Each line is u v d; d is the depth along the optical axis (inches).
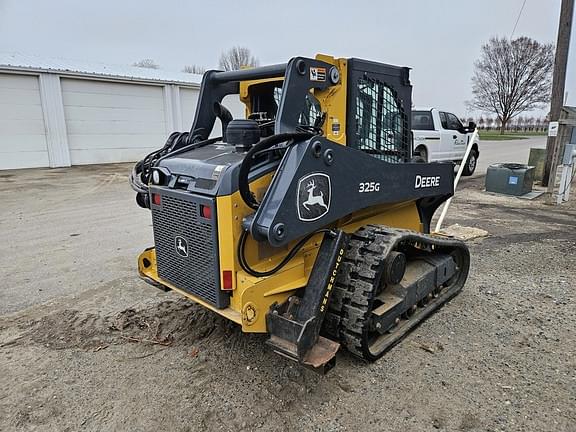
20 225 255.6
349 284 107.5
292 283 101.3
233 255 92.4
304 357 91.3
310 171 91.1
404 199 126.3
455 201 325.7
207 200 92.0
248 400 96.7
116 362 112.0
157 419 91.0
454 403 95.4
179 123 663.8
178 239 104.2
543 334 125.4
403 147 136.0
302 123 114.7
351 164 101.8
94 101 571.5
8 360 113.4
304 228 91.5
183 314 136.3
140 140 625.6
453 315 137.6
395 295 121.2
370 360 110.1
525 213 283.6
